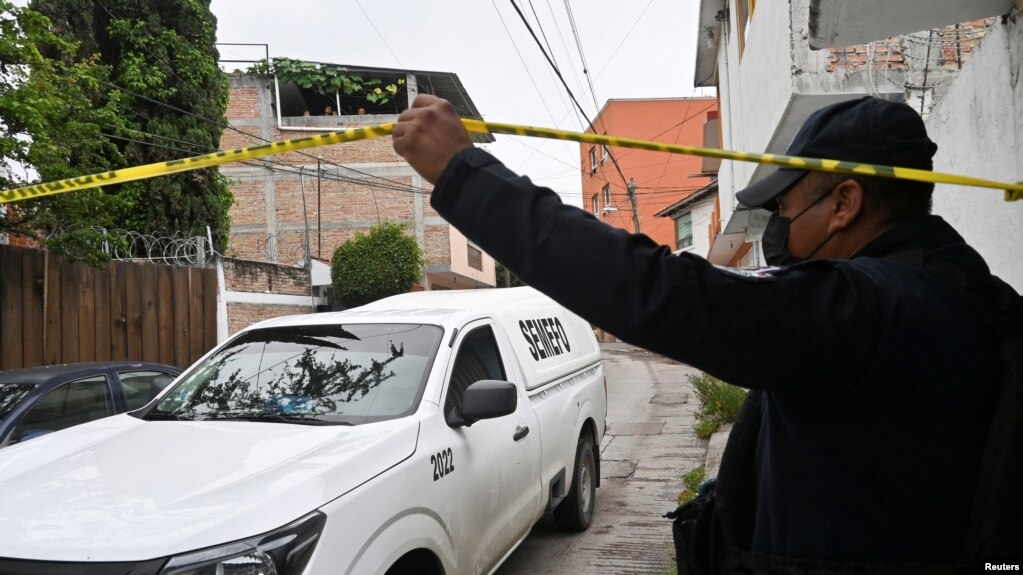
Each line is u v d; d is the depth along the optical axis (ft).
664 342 3.24
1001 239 10.98
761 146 25.20
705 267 3.34
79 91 27.94
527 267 3.41
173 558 6.98
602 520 19.35
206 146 49.52
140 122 46.85
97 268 28.78
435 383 11.66
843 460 3.51
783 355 3.23
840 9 11.53
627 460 26.45
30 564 7.00
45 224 26.27
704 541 4.91
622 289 3.24
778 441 3.84
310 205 84.07
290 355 12.78
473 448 11.79
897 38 18.54
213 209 49.62
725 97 44.80
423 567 10.17
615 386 51.65
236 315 44.14
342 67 82.89
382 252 63.00
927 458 3.40
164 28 47.83
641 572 15.60
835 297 3.38
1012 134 10.32
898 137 4.01
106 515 7.66
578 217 3.46
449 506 10.56
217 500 7.88
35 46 25.43
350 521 8.30
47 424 16.34
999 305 3.60
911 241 3.91
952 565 3.38
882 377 3.37
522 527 13.87
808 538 3.65
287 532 7.57
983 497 3.30
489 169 3.54
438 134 3.59
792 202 4.32
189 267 39.19
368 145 84.43
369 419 10.86
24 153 24.76
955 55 18.43
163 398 12.56
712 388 32.27
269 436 10.09
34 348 28.27
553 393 17.12
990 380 3.43
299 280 51.78
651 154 112.88
